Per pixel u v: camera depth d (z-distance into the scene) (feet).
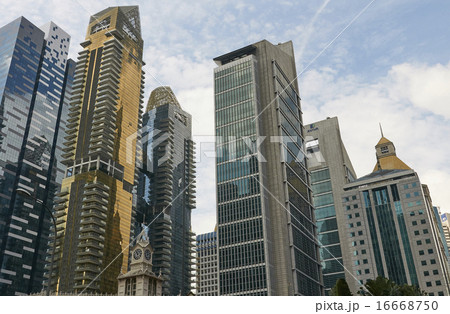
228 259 472.03
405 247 570.46
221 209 504.84
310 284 497.05
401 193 608.19
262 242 461.37
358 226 617.21
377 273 574.56
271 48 604.49
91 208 617.21
